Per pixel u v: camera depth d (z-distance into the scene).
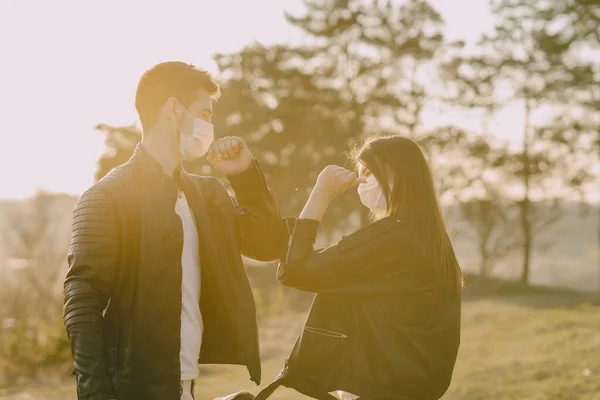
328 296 2.61
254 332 2.68
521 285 32.22
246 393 2.85
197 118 2.60
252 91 39.44
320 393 2.57
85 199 2.47
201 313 2.69
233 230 2.72
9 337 11.60
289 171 37.84
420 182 2.64
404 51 39.44
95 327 2.35
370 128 38.94
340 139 38.19
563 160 40.28
